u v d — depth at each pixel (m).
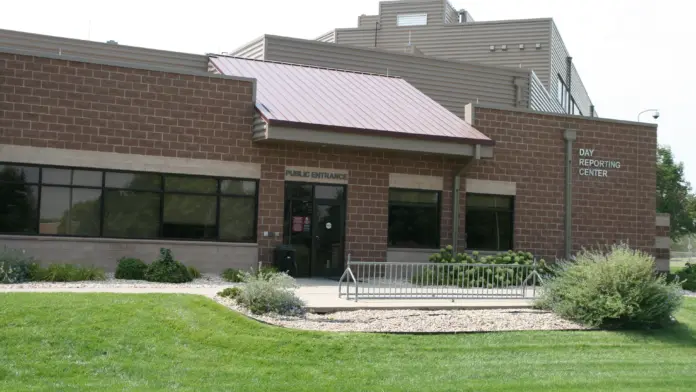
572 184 26.61
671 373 12.80
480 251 25.39
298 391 10.55
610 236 27.08
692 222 49.59
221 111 21.73
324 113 22.69
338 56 31.09
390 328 14.09
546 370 12.52
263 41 30.03
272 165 22.36
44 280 17.98
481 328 14.73
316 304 15.53
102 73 20.47
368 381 11.23
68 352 11.52
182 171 21.23
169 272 19.34
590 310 15.90
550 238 26.20
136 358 11.59
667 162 50.41
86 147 20.25
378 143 22.50
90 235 20.34
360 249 23.55
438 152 23.38
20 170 19.72
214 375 11.10
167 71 21.12
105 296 14.37
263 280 15.12
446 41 44.41
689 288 25.25
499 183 25.59
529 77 34.53
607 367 12.98
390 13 46.31
